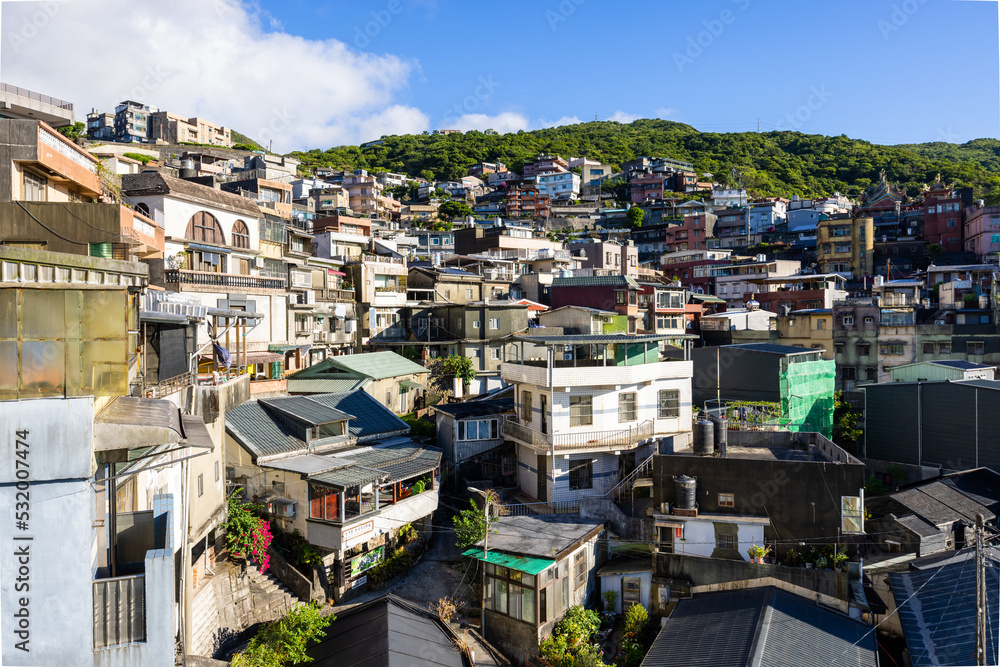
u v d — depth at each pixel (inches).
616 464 1270.9
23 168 679.1
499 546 954.7
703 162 5944.9
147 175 1432.1
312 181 4264.3
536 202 4874.5
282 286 1600.6
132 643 393.1
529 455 1294.3
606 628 954.7
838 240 3314.5
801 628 744.3
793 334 2153.1
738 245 4079.7
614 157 6456.7
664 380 1309.1
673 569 936.9
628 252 3270.2
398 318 2183.8
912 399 1434.5
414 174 6141.7
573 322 1664.6
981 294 2172.7
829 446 1063.6
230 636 784.3
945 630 724.7
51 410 381.7
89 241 661.9
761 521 932.6
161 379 632.4
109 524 448.1
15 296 379.6
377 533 993.5
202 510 760.3
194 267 1445.6
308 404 1192.8
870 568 904.9
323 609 916.6
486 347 2042.3
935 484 1152.8
